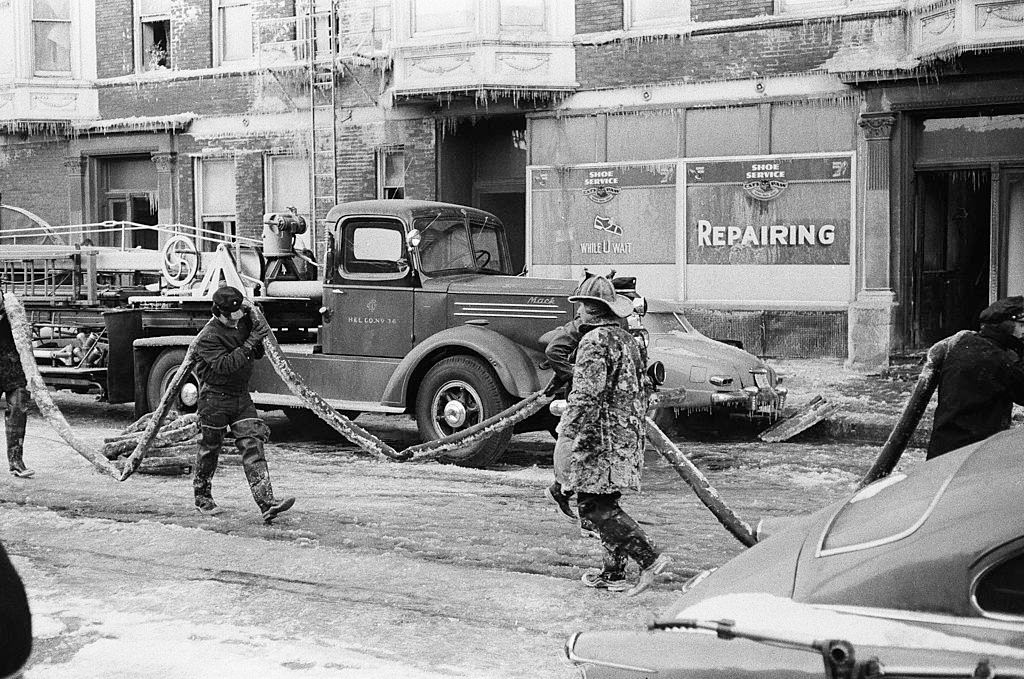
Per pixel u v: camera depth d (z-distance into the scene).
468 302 11.25
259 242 14.11
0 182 24.88
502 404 10.82
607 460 6.39
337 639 5.87
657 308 12.42
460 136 20.83
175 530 8.19
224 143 22.66
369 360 11.69
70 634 5.95
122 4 23.59
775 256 18.08
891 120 16.98
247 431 8.52
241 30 22.66
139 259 14.70
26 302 14.30
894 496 3.55
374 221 11.70
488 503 9.09
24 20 23.83
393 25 20.20
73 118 23.92
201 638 5.89
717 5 18.36
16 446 10.41
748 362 11.98
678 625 3.29
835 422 12.48
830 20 17.42
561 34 19.52
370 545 7.75
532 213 19.88
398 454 10.46
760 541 3.95
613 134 19.20
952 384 6.50
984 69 16.06
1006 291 16.81
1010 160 16.61
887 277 17.19
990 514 3.11
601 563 7.25
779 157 17.95
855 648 3.02
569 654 3.56
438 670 5.40
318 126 21.59
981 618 2.99
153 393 12.91
